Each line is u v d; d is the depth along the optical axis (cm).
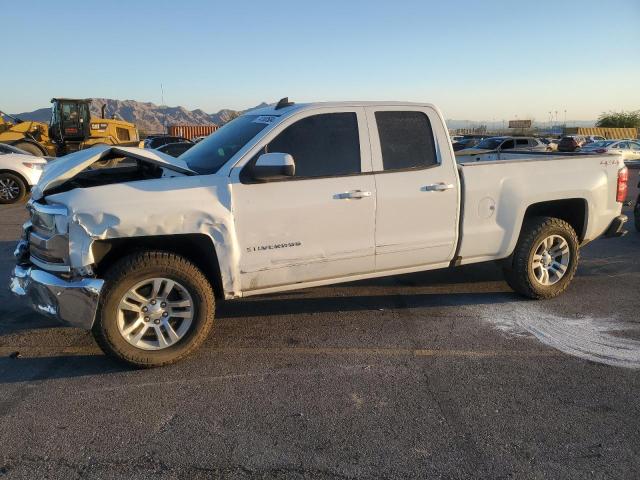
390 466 302
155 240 423
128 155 431
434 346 468
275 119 461
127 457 310
